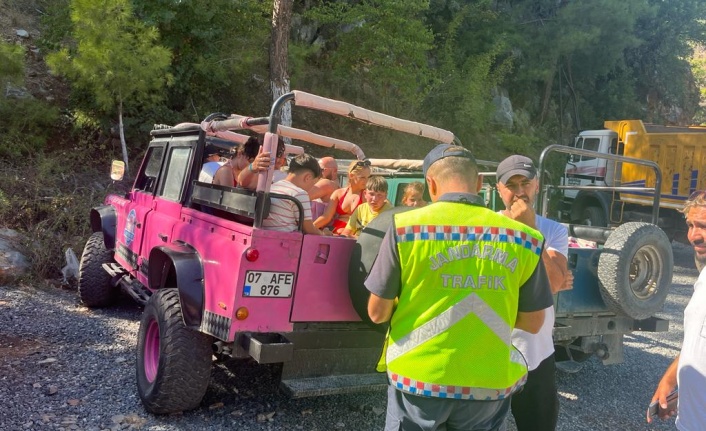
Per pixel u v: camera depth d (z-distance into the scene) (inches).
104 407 153.3
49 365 180.4
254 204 131.6
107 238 242.1
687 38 1062.4
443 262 85.9
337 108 141.9
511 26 839.7
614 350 198.2
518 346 119.8
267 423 151.3
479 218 88.4
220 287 135.8
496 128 788.6
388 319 93.1
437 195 96.7
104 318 238.7
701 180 502.9
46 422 142.5
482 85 707.4
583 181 612.4
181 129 195.9
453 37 767.1
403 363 87.4
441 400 85.7
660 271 190.4
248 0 495.2
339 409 164.1
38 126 416.5
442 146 97.2
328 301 137.8
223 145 213.2
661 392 95.3
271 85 451.2
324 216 196.1
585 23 886.4
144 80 384.2
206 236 149.4
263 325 131.7
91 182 394.0
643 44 1035.9
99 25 366.0
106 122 436.5
